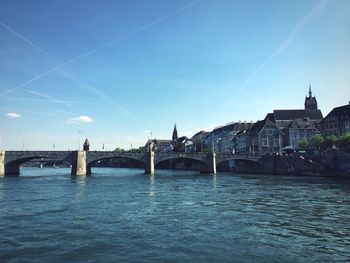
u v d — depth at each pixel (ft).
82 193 200.75
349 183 261.03
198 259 77.20
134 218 122.42
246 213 131.34
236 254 80.38
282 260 76.13
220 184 265.75
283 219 119.03
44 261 76.48
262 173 451.53
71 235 98.17
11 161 370.53
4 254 81.25
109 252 82.53
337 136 473.67
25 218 122.62
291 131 549.13
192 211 136.67
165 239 93.50
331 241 90.48
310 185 247.29
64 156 388.16
